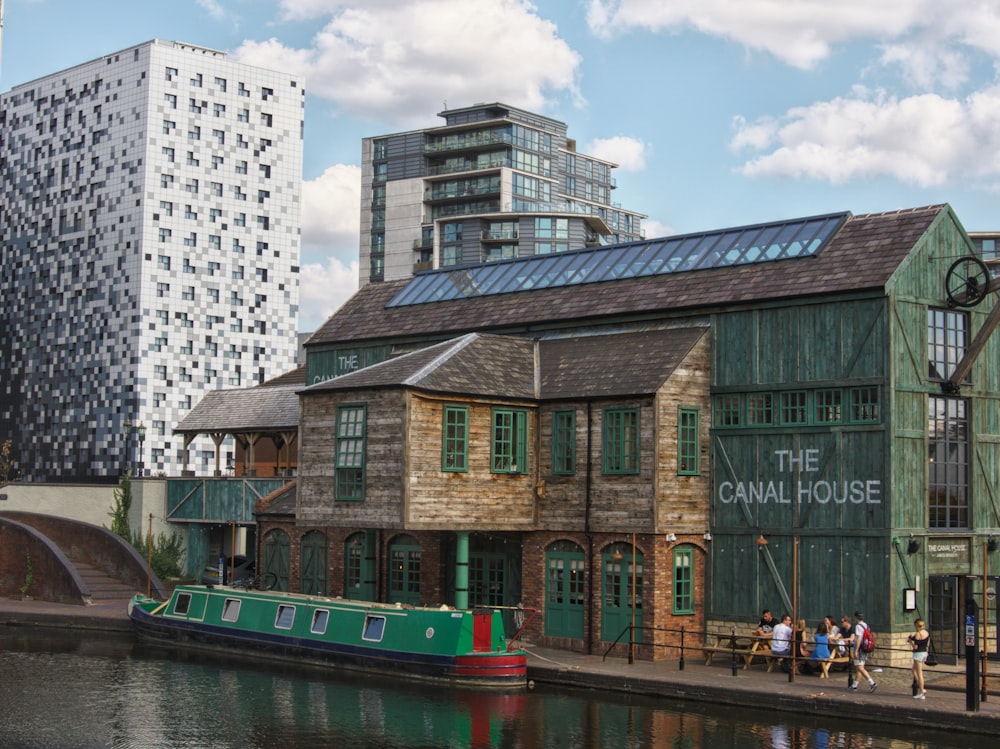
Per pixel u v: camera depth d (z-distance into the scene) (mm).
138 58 95188
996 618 31969
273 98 101938
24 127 103188
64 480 98125
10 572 46375
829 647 28797
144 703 28062
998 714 24000
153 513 50312
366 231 130750
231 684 30344
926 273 31172
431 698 28484
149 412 93875
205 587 37031
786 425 31703
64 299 98938
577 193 139375
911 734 24438
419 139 127625
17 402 102375
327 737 24719
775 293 32031
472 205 125125
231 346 99000
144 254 93688
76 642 37750
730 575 32406
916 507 30312
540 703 27859
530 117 131125
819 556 30828
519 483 33938
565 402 33812
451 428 32812
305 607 34000
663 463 31859
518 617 34625
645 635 31562
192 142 96750
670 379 32188
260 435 50219
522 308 38375
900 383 30172
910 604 29812
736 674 29094
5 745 24250
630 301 35500
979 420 32344
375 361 41844
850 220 33531
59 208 99812
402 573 37594
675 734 24688
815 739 24094
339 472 33719
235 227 99375
